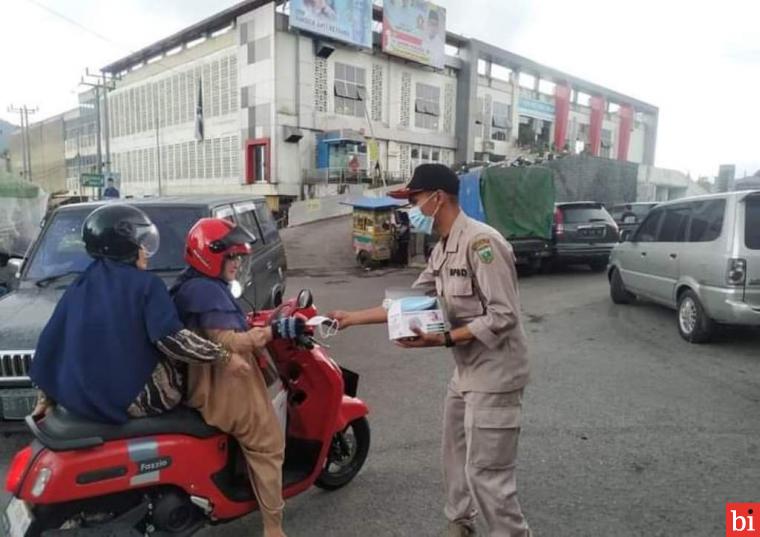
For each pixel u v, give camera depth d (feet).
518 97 137.08
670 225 23.67
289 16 90.63
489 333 6.96
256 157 97.04
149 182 128.57
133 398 7.00
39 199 41.86
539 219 39.68
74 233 16.17
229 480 8.30
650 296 25.11
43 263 15.60
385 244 50.60
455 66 120.37
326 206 87.56
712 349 20.39
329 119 98.32
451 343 7.14
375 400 15.61
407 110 112.37
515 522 7.56
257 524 9.68
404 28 106.01
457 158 123.34
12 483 6.84
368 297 34.14
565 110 149.48
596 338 22.35
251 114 96.37
